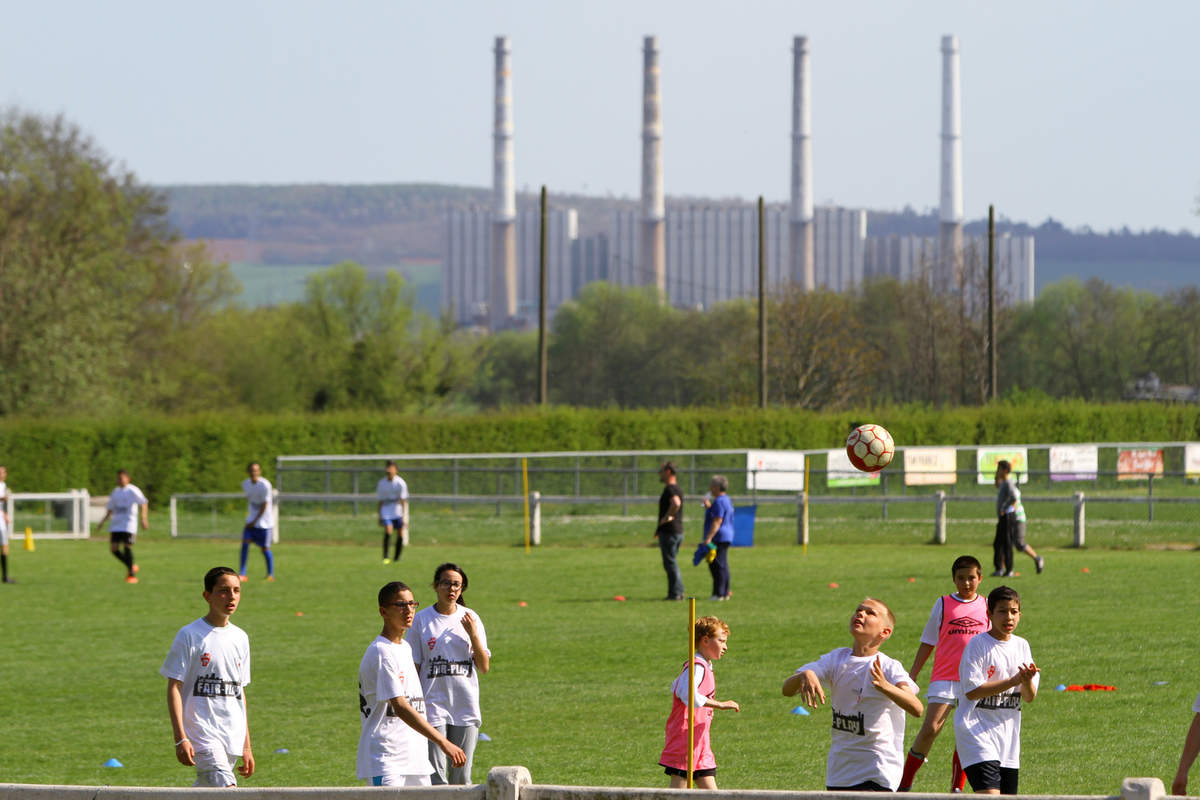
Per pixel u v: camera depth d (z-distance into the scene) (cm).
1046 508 13038
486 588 8338
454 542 11769
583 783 3734
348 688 5322
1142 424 18362
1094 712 4453
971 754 2962
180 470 16012
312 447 16325
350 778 3916
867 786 2822
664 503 7738
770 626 6575
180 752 2889
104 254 19650
